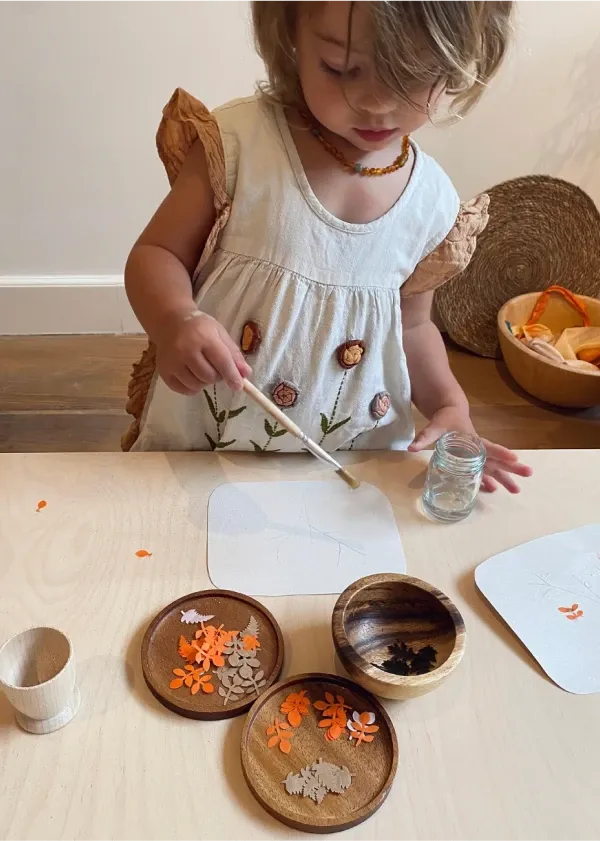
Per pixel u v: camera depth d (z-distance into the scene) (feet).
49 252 6.13
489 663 2.08
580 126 5.92
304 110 2.44
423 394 3.11
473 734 1.89
